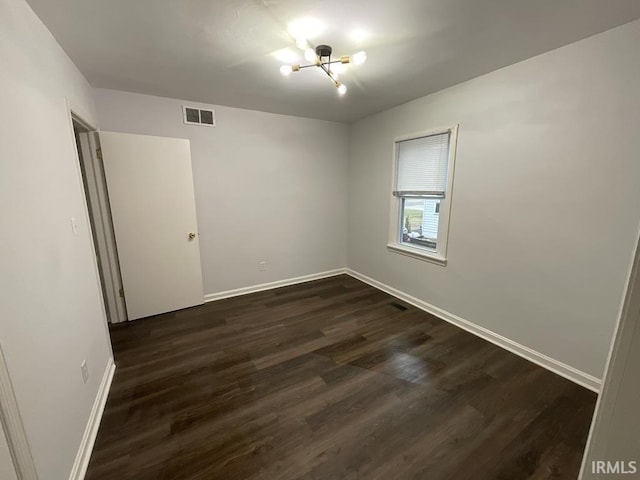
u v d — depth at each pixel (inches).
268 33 70.2
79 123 90.6
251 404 72.3
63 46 72.5
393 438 62.3
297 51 79.1
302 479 53.5
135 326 113.7
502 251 95.3
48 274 51.4
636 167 66.0
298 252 163.9
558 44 74.8
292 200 156.3
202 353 94.8
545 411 69.5
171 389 77.7
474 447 60.1
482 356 92.5
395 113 132.5
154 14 61.8
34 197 49.2
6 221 40.0
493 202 96.4
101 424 66.0
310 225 165.0
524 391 76.4
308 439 62.1
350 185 171.2
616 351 22.4
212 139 129.6
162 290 123.7
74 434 54.7
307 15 62.9
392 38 72.6
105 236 111.1
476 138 99.5
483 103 96.2
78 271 67.3
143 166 113.1
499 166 93.5
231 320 118.6
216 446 60.4
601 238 72.7
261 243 150.7
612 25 65.6
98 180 107.3
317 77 96.9
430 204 124.6
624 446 22.8
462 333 107.3
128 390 77.4
